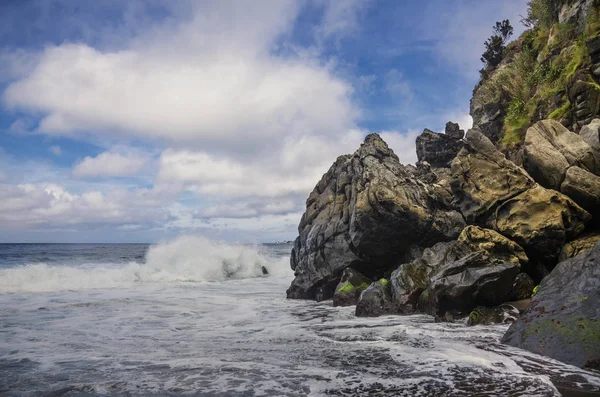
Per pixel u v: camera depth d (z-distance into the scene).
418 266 13.57
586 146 12.95
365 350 8.45
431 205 16.58
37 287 20.91
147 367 7.63
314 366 7.42
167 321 12.70
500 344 8.38
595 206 12.22
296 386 6.37
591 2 16.77
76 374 7.26
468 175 13.95
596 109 14.43
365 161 18.59
